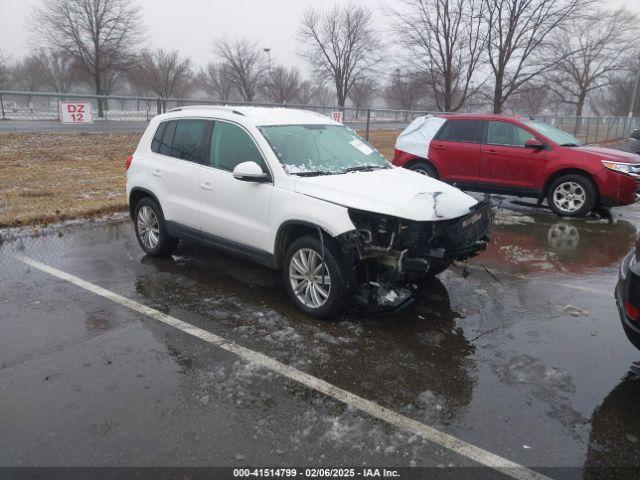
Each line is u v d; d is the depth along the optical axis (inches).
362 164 211.3
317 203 173.0
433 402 132.9
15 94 431.5
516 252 269.0
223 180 201.8
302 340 164.7
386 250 165.9
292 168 188.4
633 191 337.1
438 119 401.1
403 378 144.1
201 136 216.4
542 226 328.8
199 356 152.9
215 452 112.4
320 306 176.7
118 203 337.4
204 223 212.1
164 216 229.9
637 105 1829.5
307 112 235.0
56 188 374.9
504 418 127.0
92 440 115.1
